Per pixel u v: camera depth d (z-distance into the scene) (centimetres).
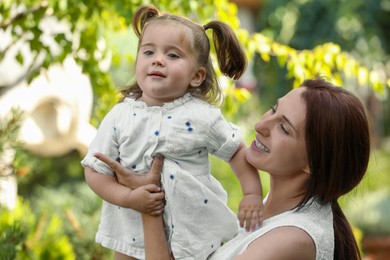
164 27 356
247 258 349
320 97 360
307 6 1476
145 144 354
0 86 593
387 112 1583
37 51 558
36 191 1276
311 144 358
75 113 699
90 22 577
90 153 362
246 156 370
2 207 579
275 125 365
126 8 529
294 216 363
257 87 1538
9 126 469
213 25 382
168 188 353
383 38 1484
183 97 360
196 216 358
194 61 360
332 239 363
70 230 620
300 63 563
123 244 364
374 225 1141
